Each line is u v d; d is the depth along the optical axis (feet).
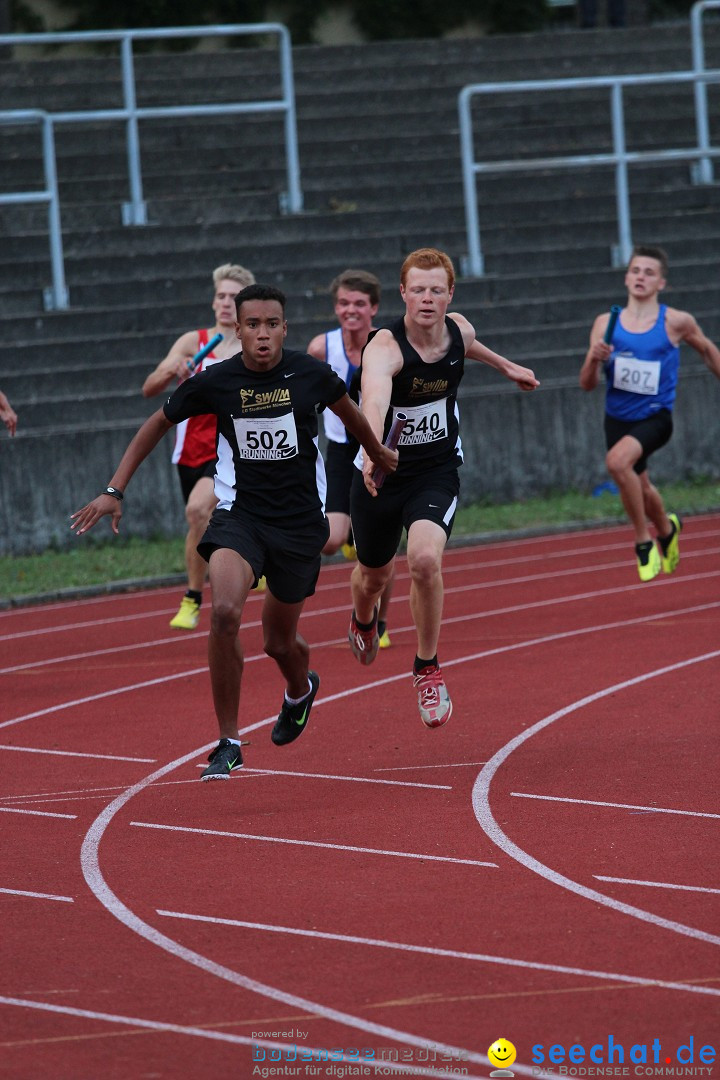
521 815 70.90
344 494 112.88
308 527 73.72
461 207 259.39
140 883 62.34
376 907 57.93
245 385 72.28
